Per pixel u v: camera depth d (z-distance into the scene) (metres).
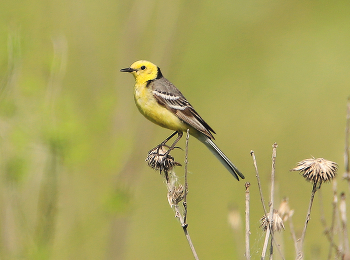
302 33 19.77
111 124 14.41
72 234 11.79
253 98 17.80
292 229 7.06
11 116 10.69
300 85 18.14
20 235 10.62
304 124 16.98
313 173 6.69
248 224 6.45
